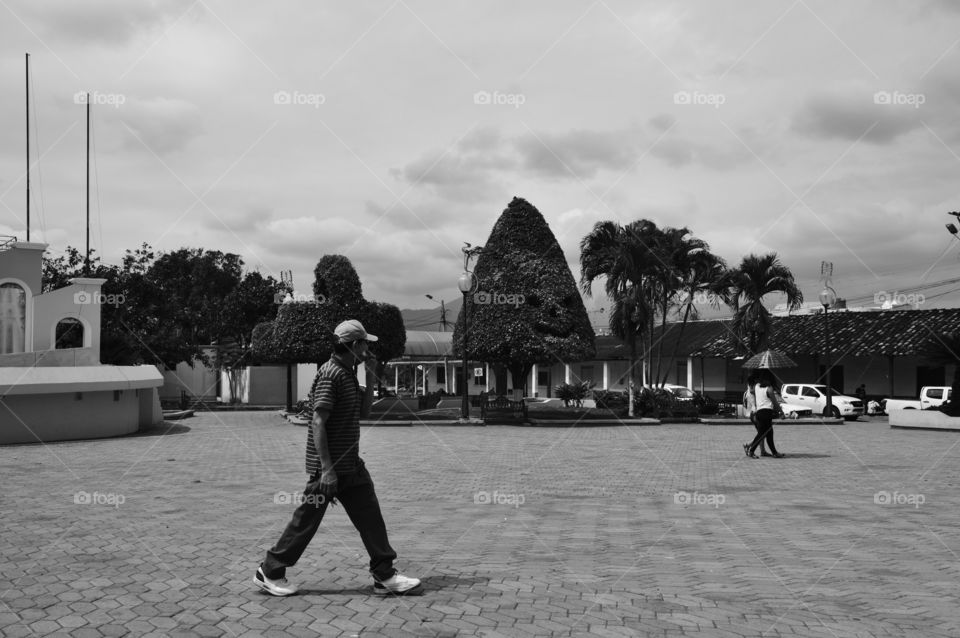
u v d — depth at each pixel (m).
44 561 7.02
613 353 50.12
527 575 6.67
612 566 7.11
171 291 58.25
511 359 30.95
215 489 12.01
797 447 20.84
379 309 34.25
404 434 24.78
